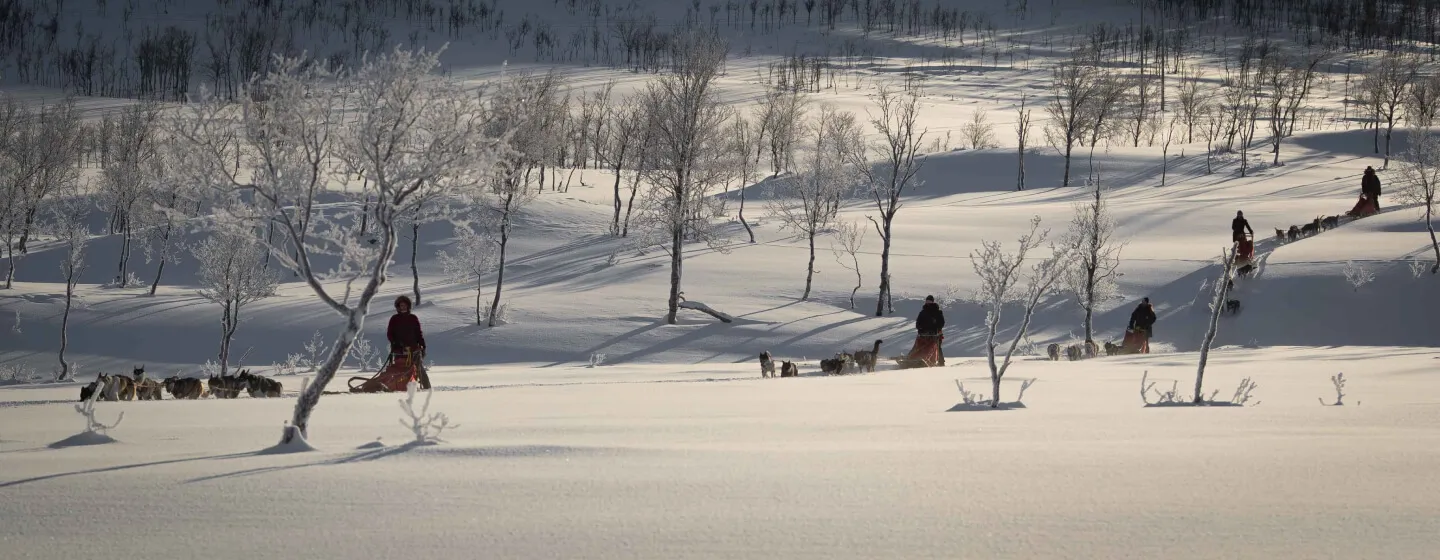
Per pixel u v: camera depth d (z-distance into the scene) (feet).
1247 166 342.03
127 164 213.46
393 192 24.07
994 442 21.59
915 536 12.83
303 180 23.86
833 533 13.03
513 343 153.89
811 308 172.86
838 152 202.49
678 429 25.62
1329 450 19.24
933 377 56.39
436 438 22.33
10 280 189.88
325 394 52.11
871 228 231.30
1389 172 297.12
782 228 225.35
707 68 171.73
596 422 28.07
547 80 227.40
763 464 18.25
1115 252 195.93
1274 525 13.23
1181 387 42.55
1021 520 13.61
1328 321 153.28
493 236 170.50
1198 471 17.01
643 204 174.70
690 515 14.12
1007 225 230.07
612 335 157.79
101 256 229.45
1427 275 160.56
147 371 145.38
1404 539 12.46
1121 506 14.35
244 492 15.85
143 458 20.40
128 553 12.34
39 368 146.41
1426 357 61.31
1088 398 37.27
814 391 45.11
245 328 161.27
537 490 15.93
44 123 275.18
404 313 57.72
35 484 16.63
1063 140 423.23
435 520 13.94
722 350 152.15
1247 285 166.30
